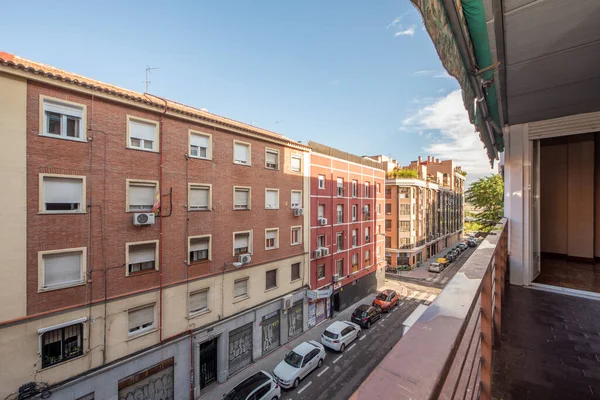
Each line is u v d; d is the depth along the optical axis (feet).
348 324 53.67
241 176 44.50
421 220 118.21
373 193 82.74
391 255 110.93
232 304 42.52
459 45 8.03
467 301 3.34
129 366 31.19
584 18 7.34
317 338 53.42
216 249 40.68
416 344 2.48
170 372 34.94
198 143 39.24
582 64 9.73
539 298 14.46
